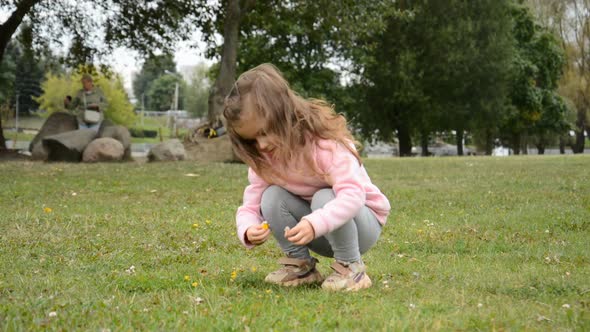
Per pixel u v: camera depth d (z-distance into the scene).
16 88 72.00
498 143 51.25
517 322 2.37
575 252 4.25
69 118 17.06
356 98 32.56
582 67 43.00
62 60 20.45
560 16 41.84
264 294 2.98
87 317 2.44
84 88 15.73
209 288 3.05
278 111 2.82
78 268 3.68
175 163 14.23
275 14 19.84
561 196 7.50
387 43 30.81
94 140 14.90
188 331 2.27
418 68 30.78
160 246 4.50
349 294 2.95
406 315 2.48
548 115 40.03
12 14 16.97
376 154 54.12
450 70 30.44
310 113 2.94
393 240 4.88
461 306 2.69
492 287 3.14
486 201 7.23
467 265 3.85
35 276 3.43
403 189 8.68
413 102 32.28
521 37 36.84
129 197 7.86
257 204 3.27
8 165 12.85
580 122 47.06
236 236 4.98
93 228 5.22
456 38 29.91
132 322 2.38
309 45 30.98
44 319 2.37
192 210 6.55
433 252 4.48
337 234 3.05
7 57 45.81
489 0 30.47
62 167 12.42
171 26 19.33
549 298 2.88
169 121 69.62
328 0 16.86
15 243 4.45
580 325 2.33
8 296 2.85
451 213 6.41
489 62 30.53
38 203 7.07
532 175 10.54
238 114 2.81
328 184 3.09
